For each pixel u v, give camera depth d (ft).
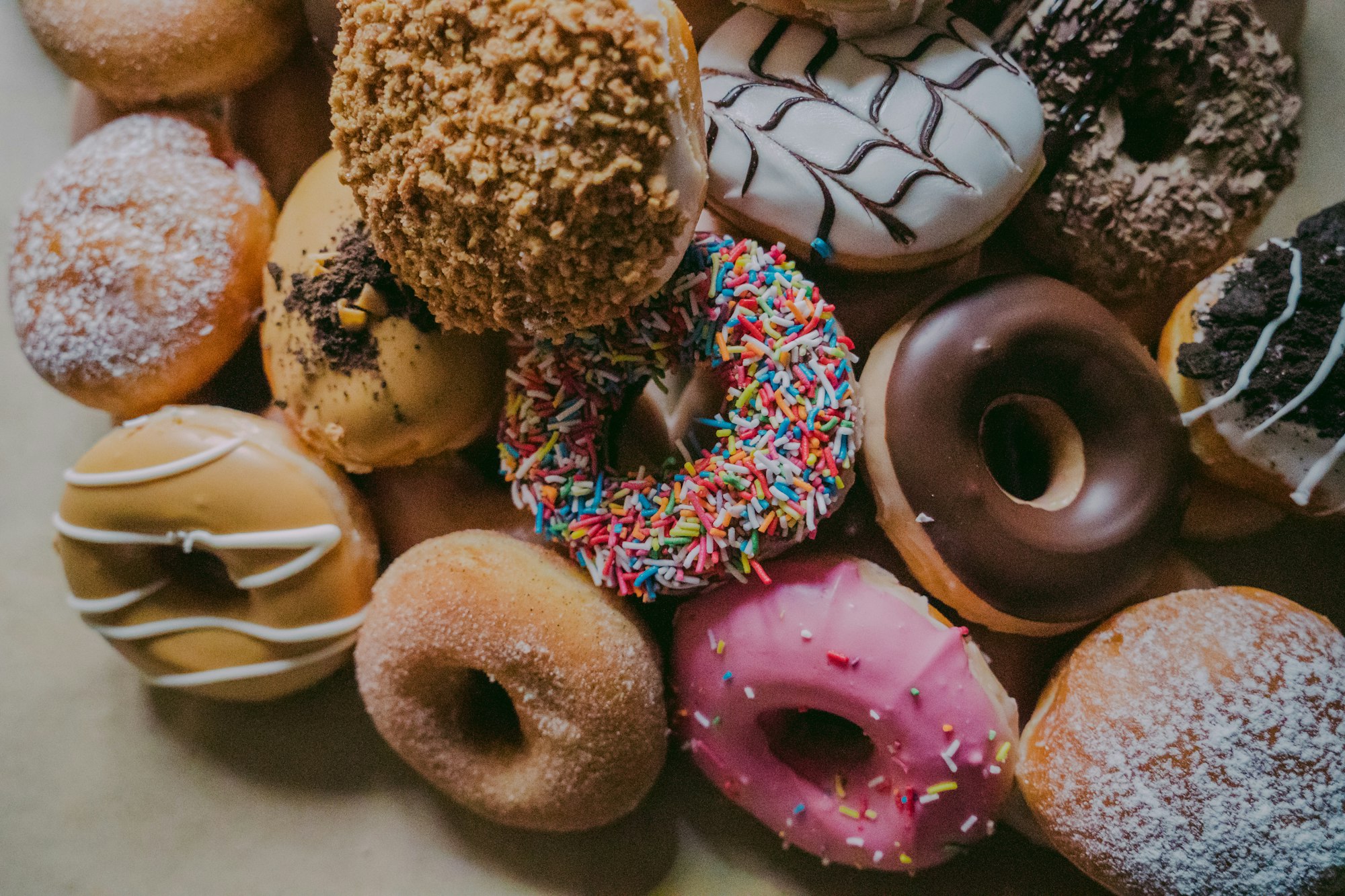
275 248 1.09
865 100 0.99
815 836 1.10
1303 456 1.01
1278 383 1.00
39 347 1.11
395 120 0.91
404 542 1.17
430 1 0.89
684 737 1.12
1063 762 1.03
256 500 1.08
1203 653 1.01
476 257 0.91
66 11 1.08
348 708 1.25
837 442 1.00
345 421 1.06
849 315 1.09
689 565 1.00
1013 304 1.02
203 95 1.14
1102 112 1.05
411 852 1.23
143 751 1.27
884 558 1.10
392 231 0.94
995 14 1.07
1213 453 1.04
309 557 1.09
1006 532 1.01
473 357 1.07
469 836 1.22
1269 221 1.15
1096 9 1.03
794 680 1.03
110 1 1.08
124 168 1.09
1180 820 1.00
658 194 0.89
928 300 1.05
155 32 1.08
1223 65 1.04
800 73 1.01
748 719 1.07
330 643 1.13
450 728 1.13
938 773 1.02
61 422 1.34
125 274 1.08
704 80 1.03
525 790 1.10
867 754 1.11
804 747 1.13
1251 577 1.14
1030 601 1.01
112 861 1.25
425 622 1.06
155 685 1.27
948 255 1.02
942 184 0.97
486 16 0.87
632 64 0.87
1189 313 1.05
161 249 1.08
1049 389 1.04
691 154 0.91
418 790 1.24
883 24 1.01
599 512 1.03
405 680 1.09
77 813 1.26
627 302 0.95
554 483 1.04
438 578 1.06
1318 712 0.99
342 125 0.93
